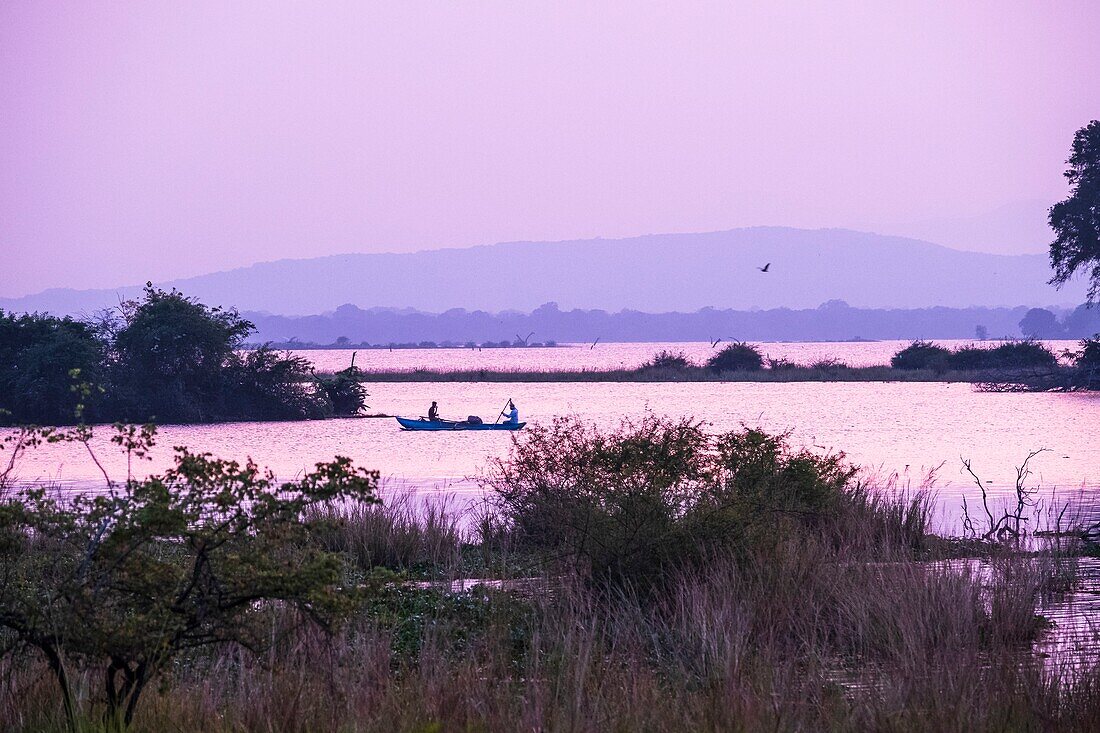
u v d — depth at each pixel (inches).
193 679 1270.9
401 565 2281.0
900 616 1480.1
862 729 1087.6
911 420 7573.8
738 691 1133.7
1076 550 2332.7
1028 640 1576.0
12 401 7652.6
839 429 6761.8
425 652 1325.0
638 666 1318.9
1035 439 6082.7
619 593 1706.4
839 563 1800.0
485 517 2635.3
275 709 1086.4
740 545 1809.8
